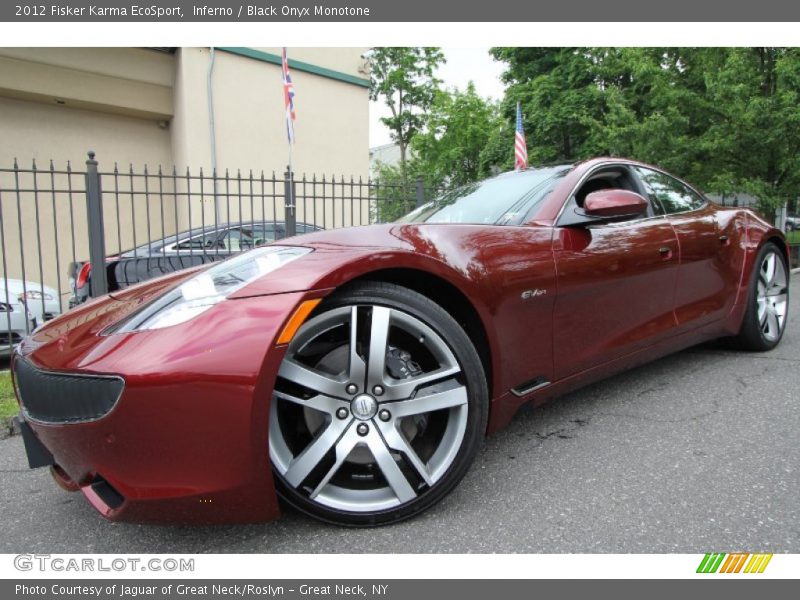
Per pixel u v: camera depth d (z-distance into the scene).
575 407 2.75
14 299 4.84
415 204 6.35
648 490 1.91
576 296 2.17
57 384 1.49
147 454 1.41
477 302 1.82
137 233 11.14
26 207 9.80
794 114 8.57
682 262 2.78
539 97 16.42
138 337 1.49
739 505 1.79
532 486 1.96
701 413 2.62
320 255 1.67
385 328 1.64
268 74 11.47
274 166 11.66
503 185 2.66
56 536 1.77
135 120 11.12
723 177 9.15
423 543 1.64
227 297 1.55
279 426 1.61
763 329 3.62
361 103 13.20
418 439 1.80
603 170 2.64
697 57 10.02
